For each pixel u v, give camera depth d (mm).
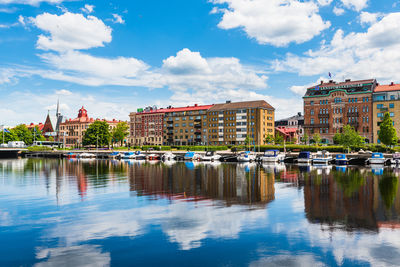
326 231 19109
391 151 90438
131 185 39750
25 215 23547
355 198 29641
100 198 30391
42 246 17016
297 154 92750
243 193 33062
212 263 14828
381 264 14484
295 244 17000
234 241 17547
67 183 42125
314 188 36375
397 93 119375
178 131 173375
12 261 15117
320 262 14758
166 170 63188
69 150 140125
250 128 148000
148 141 184750
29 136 176875
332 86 137625
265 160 89125
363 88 127875
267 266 14414
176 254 15859
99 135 146750
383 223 20781
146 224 20922
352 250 16062
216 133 158750
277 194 32219
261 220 21641
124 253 16031
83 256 15680
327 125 134000
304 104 140625
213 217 22562
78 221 21766
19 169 67375
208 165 78750
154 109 189375
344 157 78562
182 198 30188
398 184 39531
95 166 76438
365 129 125125
